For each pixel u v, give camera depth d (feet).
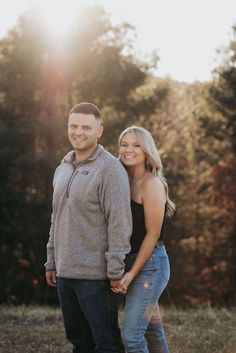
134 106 80.53
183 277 76.33
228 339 19.51
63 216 13.16
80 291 13.14
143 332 13.23
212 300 77.20
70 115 13.23
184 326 21.52
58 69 76.38
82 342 13.88
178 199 75.46
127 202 12.76
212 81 78.28
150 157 13.43
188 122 82.84
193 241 79.61
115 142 72.18
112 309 13.34
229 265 78.59
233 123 75.25
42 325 21.98
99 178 12.78
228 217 79.66
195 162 82.43
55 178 13.73
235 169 78.18
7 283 70.03
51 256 14.14
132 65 80.59
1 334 20.21
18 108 75.20
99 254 12.95
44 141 74.90
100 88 78.02
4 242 69.10
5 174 70.74
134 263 13.01
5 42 77.56
